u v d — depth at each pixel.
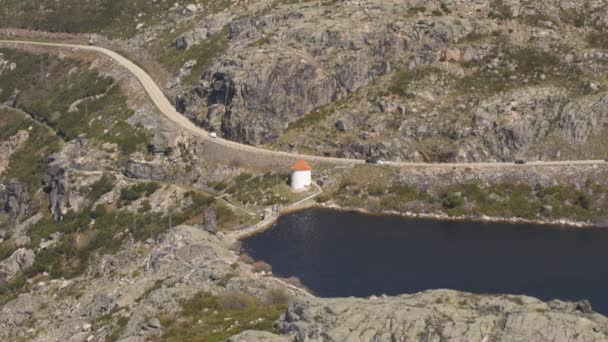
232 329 116.75
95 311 153.12
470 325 92.62
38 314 169.38
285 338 98.06
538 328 89.81
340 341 94.00
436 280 149.00
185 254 165.50
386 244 172.00
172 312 131.12
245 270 154.50
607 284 145.12
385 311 98.06
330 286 147.50
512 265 156.75
